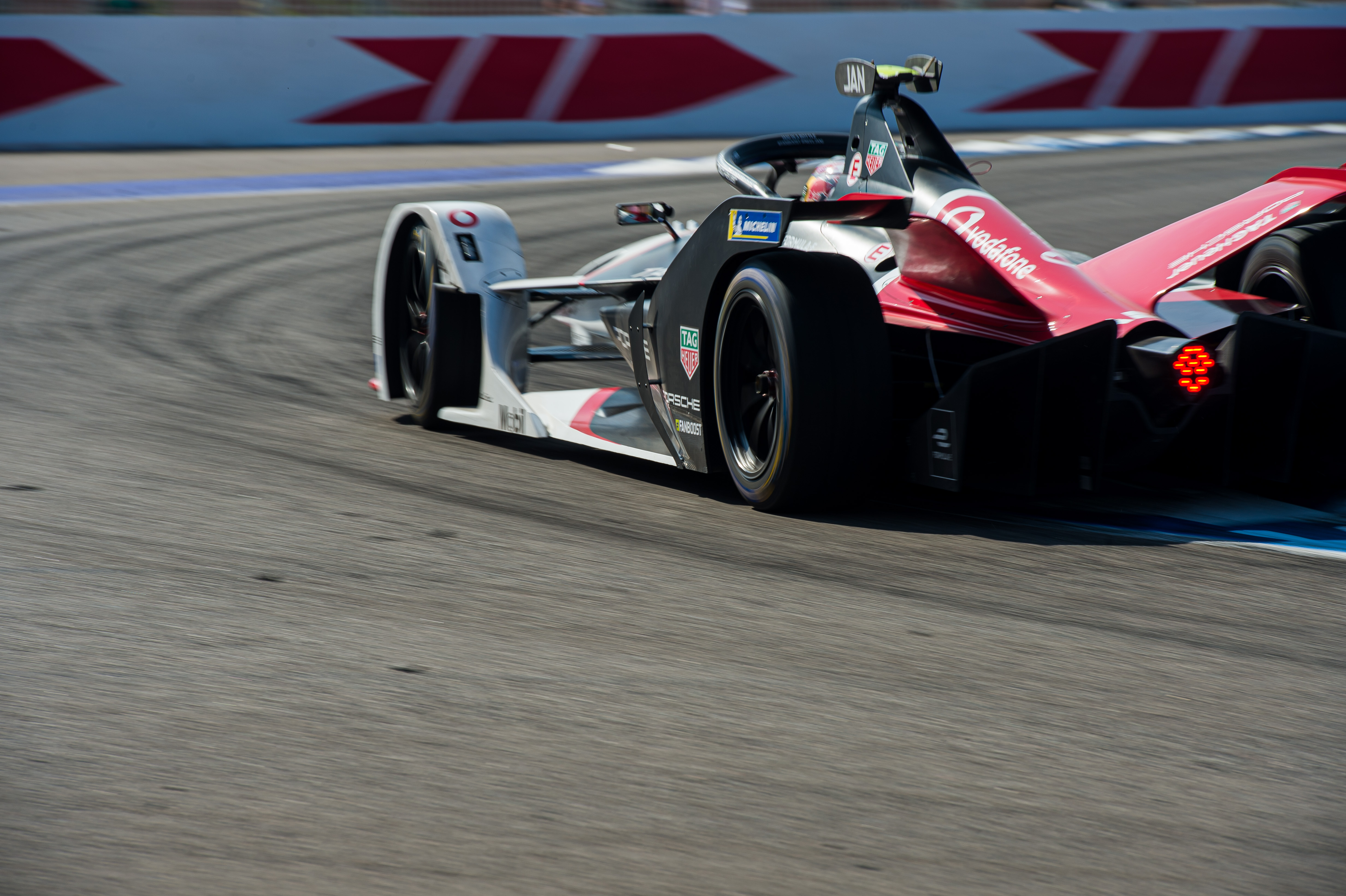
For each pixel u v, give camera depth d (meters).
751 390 14.00
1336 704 9.09
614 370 22.50
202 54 51.88
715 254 13.92
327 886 6.61
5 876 6.66
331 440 17.30
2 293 27.59
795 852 7.01
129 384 20.25
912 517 13.86
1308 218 15.98
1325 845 7.17
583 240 34.75
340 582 11.37
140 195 42.12
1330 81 64.44
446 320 17.23
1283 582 11.76
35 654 9.56
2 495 13.99
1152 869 6.89
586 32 55.62
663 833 7.19
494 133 55.56
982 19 59.75
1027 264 14.05
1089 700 9.08
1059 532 13.35
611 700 8.93
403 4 55.28
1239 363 13.32
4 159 48.44
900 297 15.71
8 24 49.41
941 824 7.33
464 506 14.12
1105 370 12.50
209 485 14.67
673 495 14.75
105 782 7.66
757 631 10.33
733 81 57.38
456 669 9.42
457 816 7.33
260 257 32.56
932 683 9.34
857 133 16.27
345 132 53.91
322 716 8.59
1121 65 61.66
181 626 10.19
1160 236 14.84
